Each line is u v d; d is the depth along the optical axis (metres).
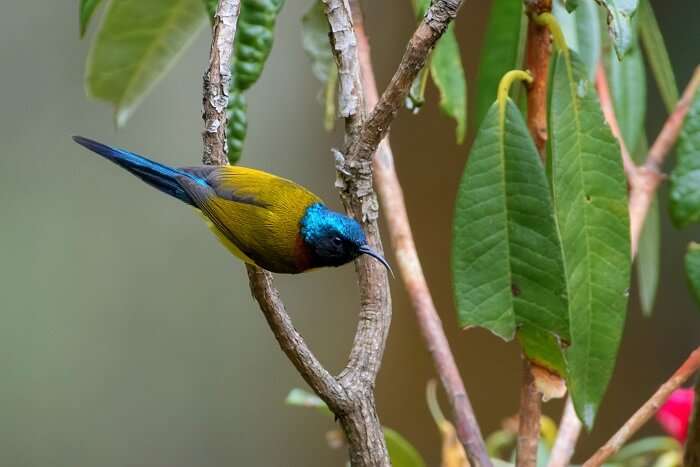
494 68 6.08
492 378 13.84
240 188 6.43
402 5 13.05
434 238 13.78
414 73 4.36
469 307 4.84
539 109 5.11
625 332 13.32
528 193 4.80
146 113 12.88
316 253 6.42
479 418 13.81
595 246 4.92
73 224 12.85
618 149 4.92
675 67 11.70
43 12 12.96
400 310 13.49
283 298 13.41
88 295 12.73
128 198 13.04
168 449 12.79
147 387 12.80
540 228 4.79
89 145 6.56
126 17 6.77
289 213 6.39
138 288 12.91
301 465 13.14
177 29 6.88
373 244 4.71
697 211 5.15
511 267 4.82
